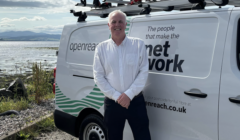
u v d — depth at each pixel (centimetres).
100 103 299
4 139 389
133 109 242
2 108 565
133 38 247
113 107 247
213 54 208
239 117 189
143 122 242
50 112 534
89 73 313
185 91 223
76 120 342
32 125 442
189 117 221
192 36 225
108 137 258
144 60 240
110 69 245
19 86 706
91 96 312
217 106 202
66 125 353
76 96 335
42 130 449
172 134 237
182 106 226
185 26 231
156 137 251
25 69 1673
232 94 192
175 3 265
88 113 338
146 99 258
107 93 244
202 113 212
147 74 239
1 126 452
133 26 278
